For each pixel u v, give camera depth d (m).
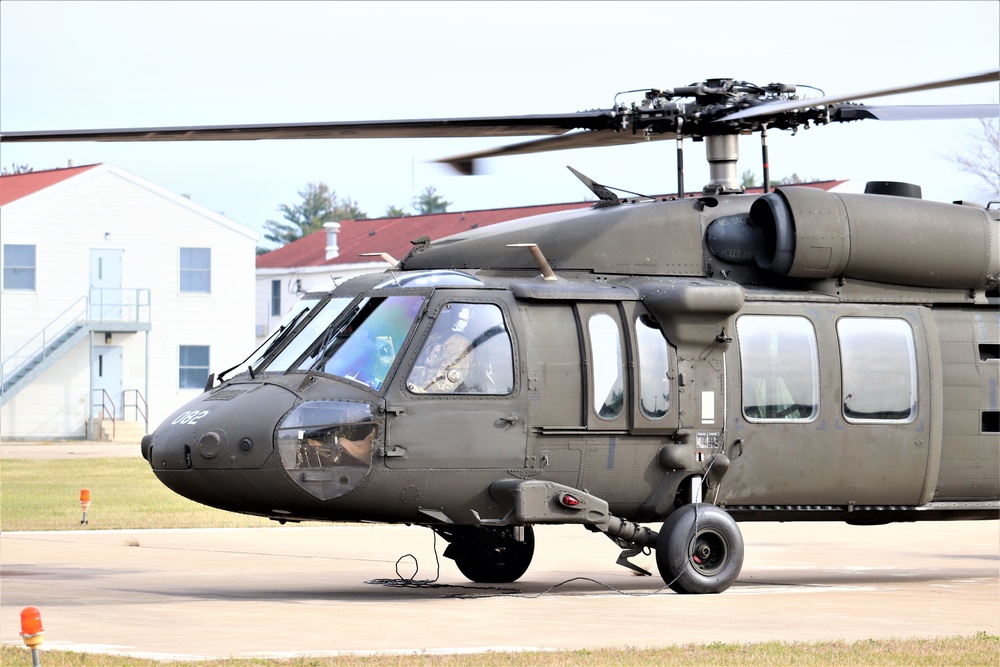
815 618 22.48
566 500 24.77
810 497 27.36
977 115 25.41
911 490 28.08
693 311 25.86
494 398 24.69
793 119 26.88
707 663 17.42
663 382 26.03
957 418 28.64
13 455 78.19
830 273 27.48
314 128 23.14
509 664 17.11
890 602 24.95
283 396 24.16
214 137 23.14
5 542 37.00
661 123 26.28
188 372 103.81
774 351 26.95
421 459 24.16
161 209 102.44
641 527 26.05
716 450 26.33
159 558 33.38
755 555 36.12
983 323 29.03
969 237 28.36
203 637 19.55
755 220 27.73
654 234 27.19
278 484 23.70
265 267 132.12
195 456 24.09
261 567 31.56
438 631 20.33
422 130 24.22
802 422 26.98
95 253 100.50
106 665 16.94
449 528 27.81
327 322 25.30
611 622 21.61
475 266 26.39
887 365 27.81
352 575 30.02
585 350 25.41
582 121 25.48
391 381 24.16
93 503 48.88
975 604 24.77
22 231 98.31
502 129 25.00
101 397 101.19
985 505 29.08
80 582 27.95
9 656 17.48
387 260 26.86
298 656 17.67
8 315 97.88
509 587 27.86
